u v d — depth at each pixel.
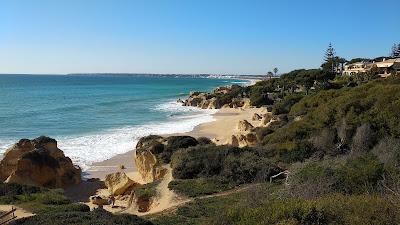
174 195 23.48
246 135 42.12
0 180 30.75
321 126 31.41
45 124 63.75
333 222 11.15
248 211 12.42
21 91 146.38
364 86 39.34
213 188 24.02
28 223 15.41
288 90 99.38
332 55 132.50
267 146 31.02
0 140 49.56
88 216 16.05
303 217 11.29
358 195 13.86
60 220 15.39
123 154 44.28
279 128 38.97
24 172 31.80
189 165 27.44
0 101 100.94
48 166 33.25
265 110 75.81
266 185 21.72
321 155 27.58
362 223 10.87
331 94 42.16
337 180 15.64
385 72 84.12
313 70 101.38
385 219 10.94
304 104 44.84
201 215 18.48
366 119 28.61
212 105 99.94
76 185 34.12
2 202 23.45
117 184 31.78
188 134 55.78
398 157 20.02
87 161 41.25
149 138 37.62
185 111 90.25
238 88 122.69
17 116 71.44
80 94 137.50
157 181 28.14
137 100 117.81
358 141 26.64
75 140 50.81
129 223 15.20
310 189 15.23
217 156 27.75
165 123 68.38
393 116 27.83
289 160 27.92
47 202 24.12
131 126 64.06
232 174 25.66
